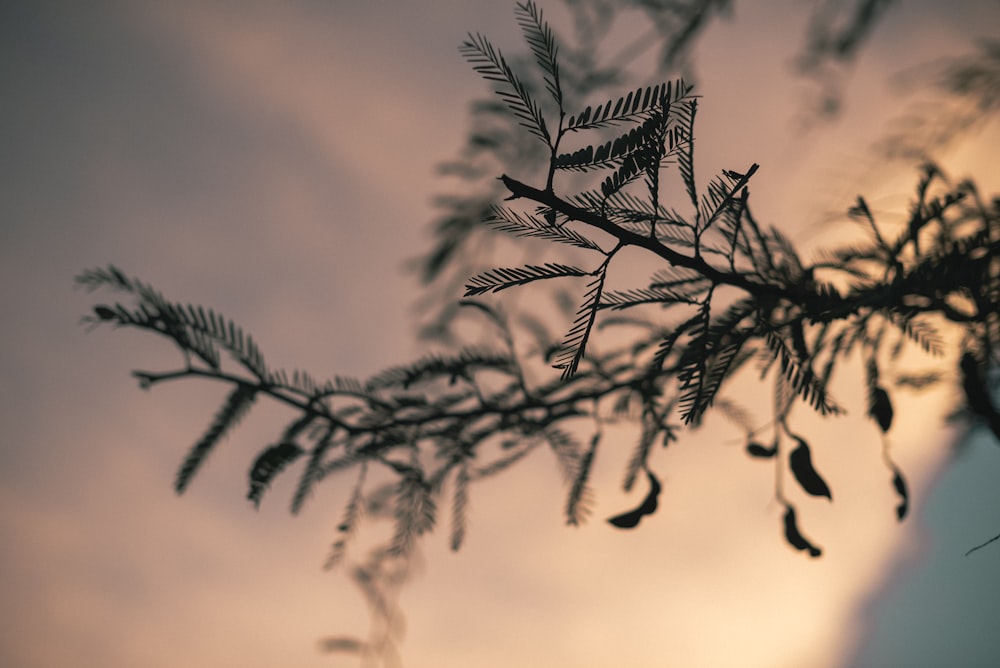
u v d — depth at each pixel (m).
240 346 0.74
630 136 0.60
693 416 0.63
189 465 0.74
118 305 0.71
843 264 0.74
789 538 0.71
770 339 0.66
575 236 0.62
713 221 0.63
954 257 0.69
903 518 0.71
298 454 0.75
